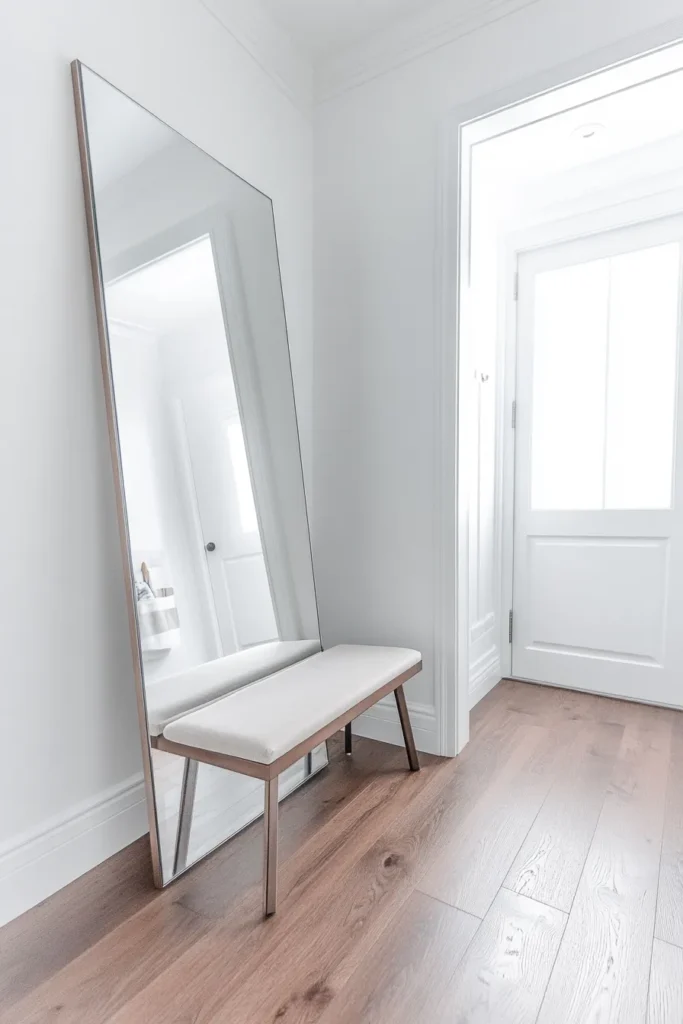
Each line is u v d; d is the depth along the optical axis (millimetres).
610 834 1549
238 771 1248
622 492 2641
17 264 1264
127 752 1533
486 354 2723
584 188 2602
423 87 2018
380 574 2188
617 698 2646
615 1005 1026
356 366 2221
